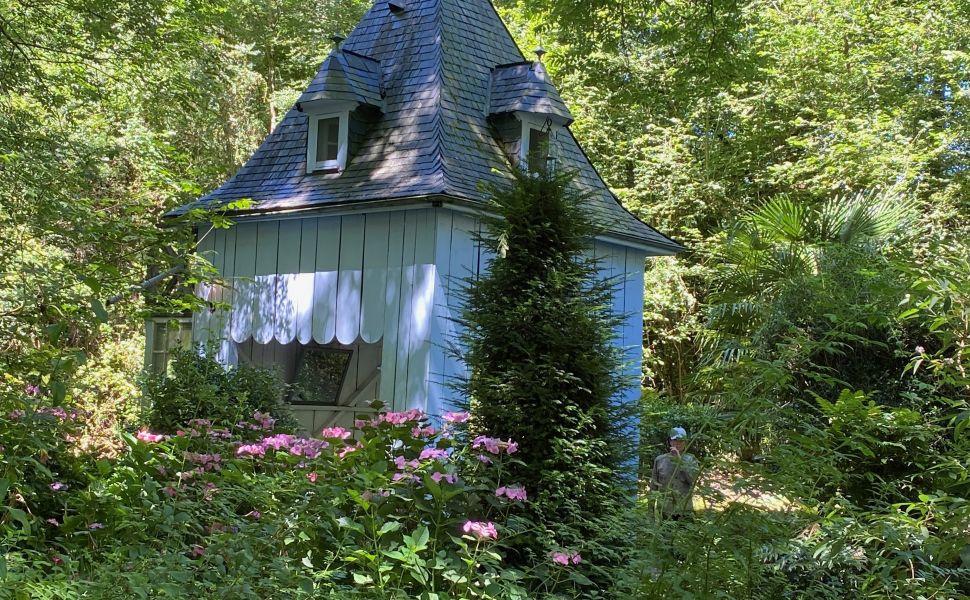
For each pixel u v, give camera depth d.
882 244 11.76
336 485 5.12
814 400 8.13
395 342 10.49
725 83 12.13
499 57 12.85
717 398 4.33
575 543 5.60
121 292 8.31
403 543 5.09
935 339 8.07
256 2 23.31
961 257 5.20
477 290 7.30
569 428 6.73
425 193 10.13
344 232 11.11
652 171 22.89
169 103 13.80
